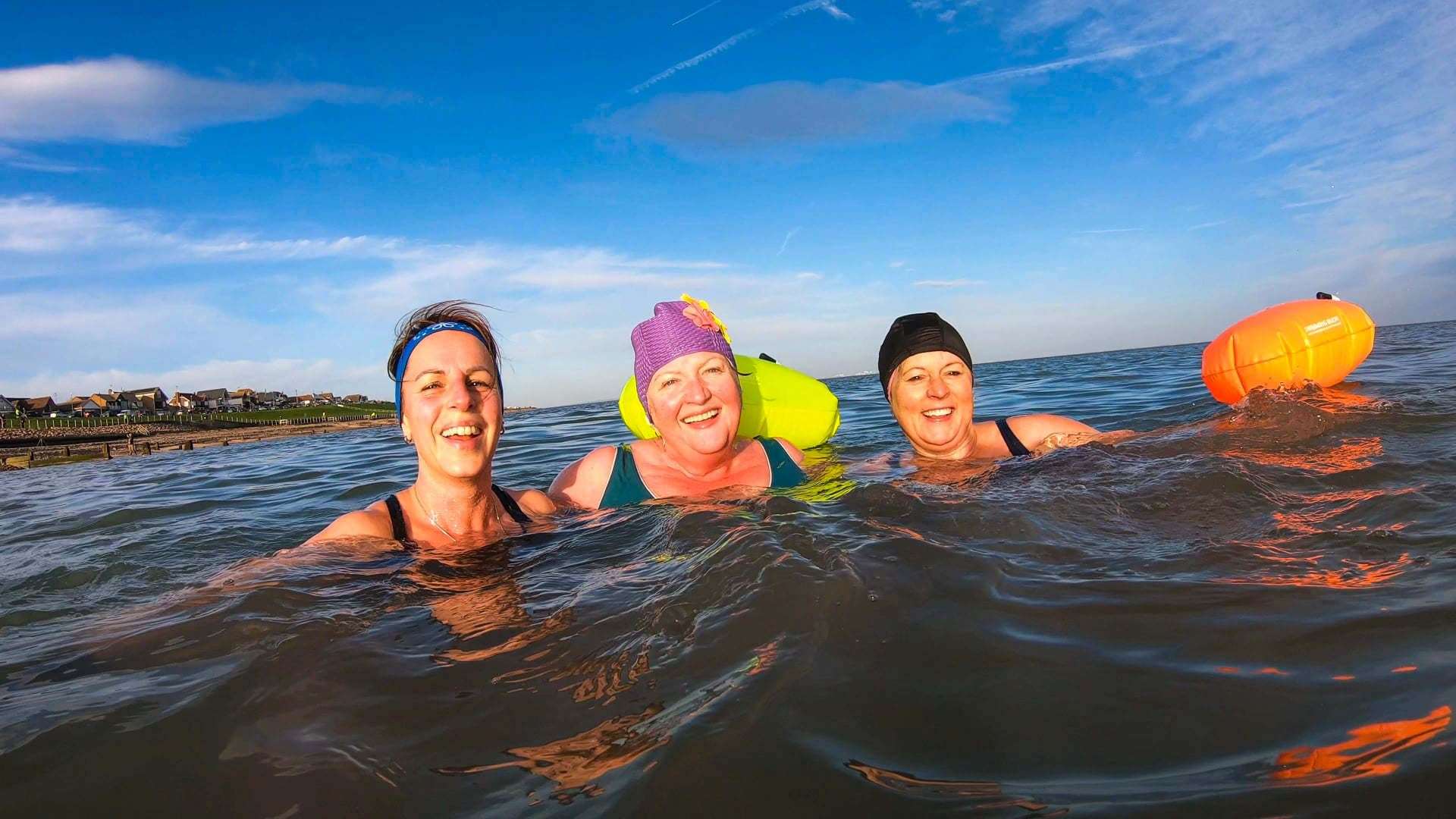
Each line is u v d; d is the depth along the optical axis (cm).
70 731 51
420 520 106
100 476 371
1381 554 71
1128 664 52
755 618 62
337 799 43
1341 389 183
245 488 222
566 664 59
